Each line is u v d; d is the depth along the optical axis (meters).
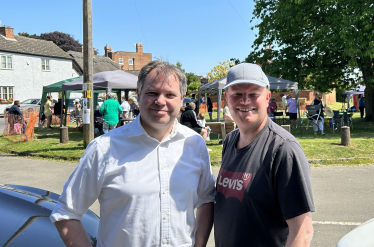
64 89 13.93
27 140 11.99
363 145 9.06
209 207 1.95
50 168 7.76
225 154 2.02
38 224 2.38
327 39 13.28
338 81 17.02
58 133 14.73
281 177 1.58
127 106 13.57
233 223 1.74
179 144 1.74
